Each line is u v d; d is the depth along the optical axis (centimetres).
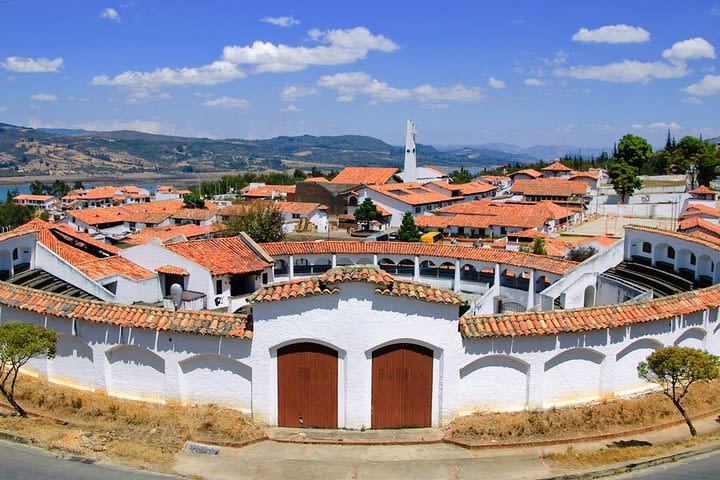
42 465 2108
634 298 3759
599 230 10294
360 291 2475
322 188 13212
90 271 4531
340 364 2533
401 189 12712
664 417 2606
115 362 2731
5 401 2638
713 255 4050
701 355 2264
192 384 2641
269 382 2533
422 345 2539
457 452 2331
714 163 13438
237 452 2303
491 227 9938
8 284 3020
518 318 2619
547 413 2588
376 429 2556
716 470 2148
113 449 2238
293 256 5681
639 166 15038
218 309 4741
